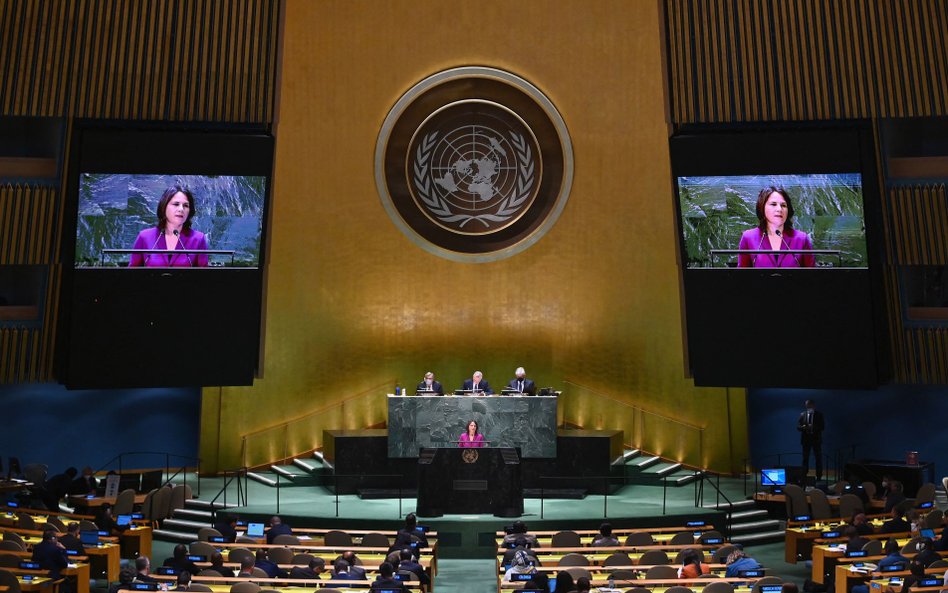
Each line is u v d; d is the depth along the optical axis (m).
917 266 21.27
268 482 20.80
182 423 22.66
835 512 18.09
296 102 22.00
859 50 20.33
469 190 22.47
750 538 17.77
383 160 22.27
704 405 21.80
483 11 22.28
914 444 21.92
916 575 11.03
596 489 19.88
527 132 22.41
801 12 20.47
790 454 22.53
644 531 16.08
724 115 20.59
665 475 20.95
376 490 19.59
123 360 19.86
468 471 17.73
